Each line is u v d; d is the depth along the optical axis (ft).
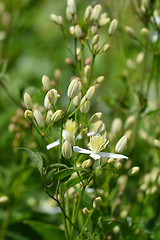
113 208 1.47
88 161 1.23
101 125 1.29
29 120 1.23
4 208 1.68
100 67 2.20
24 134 1.59
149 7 1.47
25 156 1.62
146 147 1.67
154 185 1.48
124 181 1.46
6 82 1.62
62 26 1.41
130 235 1.36
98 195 1.34
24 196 1.69
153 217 1.47
